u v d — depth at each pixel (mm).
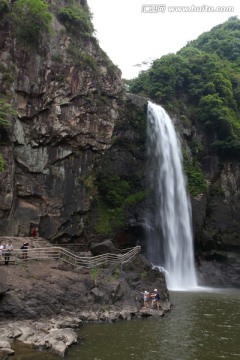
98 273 23438
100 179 37281
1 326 16406
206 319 21359
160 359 14492
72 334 16031
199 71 53469
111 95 38031
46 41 33156
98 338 16547
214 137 48031
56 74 33438
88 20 38312
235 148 46000
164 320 20594
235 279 40406
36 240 28234
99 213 36656
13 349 14203
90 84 35844
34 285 19141
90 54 37250
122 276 24281
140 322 19781
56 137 33062
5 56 31125
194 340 17156
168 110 47750
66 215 33375
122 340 16469
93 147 35875
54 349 14297
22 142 31000
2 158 26594
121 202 37719
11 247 21656
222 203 45938
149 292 24047
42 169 32344
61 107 33656
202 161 47500
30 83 31734
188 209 42375
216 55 62656
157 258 38219
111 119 37562
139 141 40344
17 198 30594
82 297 20344
